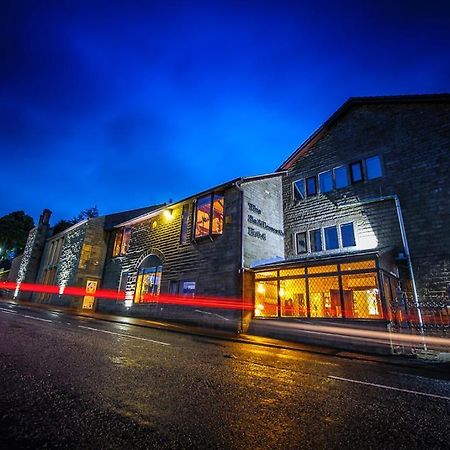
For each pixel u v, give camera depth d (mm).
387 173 13797
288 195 17781
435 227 11758
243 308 13438
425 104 13547
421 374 6375
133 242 21562
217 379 4789
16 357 5164
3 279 38656
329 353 8750
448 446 2883
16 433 2605
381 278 10078
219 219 16312
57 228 38062
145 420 3064
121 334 9406
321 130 16859
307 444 2785
